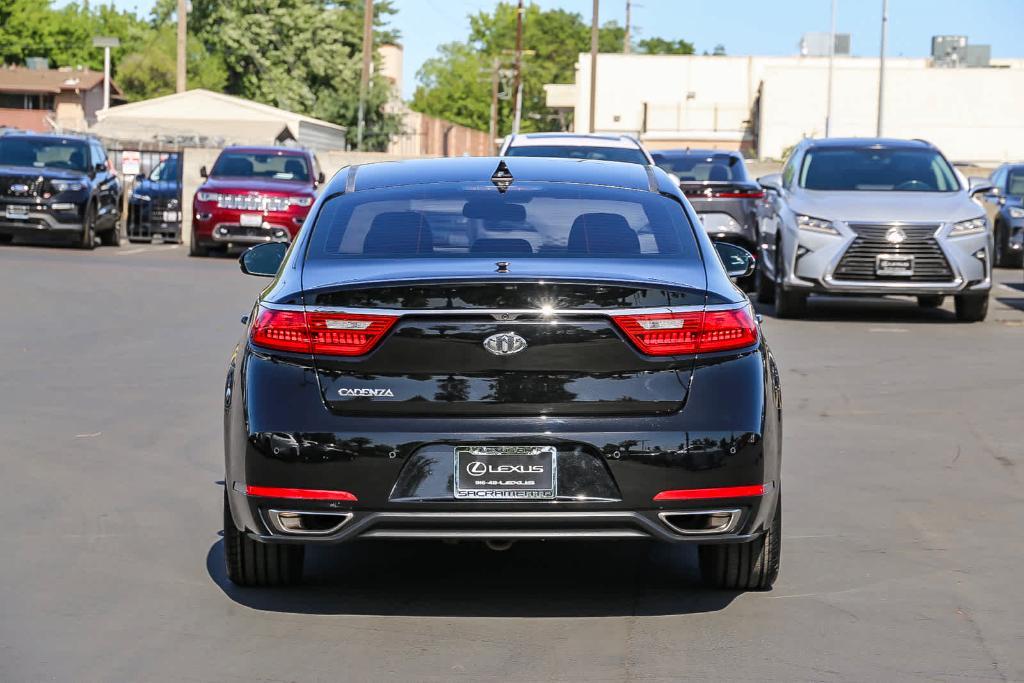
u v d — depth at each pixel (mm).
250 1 108812
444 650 6289
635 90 108500
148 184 37094
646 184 7703
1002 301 24234
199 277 25750
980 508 9172
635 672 5992
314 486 6379
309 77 111188
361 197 7438
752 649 6309
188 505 9039
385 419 6383
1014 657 6219
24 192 31344
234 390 6656
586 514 6355
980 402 13344
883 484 9867
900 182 21266
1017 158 98500
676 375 6453
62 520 8617
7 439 11023
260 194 31328
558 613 6871
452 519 6352
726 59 107750
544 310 6379
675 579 7516
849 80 99375
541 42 178375
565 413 6387
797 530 8578
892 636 6512
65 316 19078
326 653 6238
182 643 6367
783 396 13656
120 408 12469
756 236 24469
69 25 124625
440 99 172625
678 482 6387
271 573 7168
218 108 76062
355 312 6422
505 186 7508
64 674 5934
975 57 119188
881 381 14648
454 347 6379
